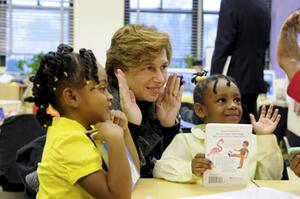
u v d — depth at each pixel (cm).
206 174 117
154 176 131
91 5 536
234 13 270
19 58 577
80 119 102
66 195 95
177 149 135
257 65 280
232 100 141
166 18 623
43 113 107
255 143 139
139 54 132
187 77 307
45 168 98
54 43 612
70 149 96
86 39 538
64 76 100
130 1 607
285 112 323
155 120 146
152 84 135
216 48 279
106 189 94
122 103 130
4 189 192
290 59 129
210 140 117
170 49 139
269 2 567
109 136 98
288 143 306
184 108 254
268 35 290
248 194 107
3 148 193
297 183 123
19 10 605
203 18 627
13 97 397
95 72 102
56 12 607
